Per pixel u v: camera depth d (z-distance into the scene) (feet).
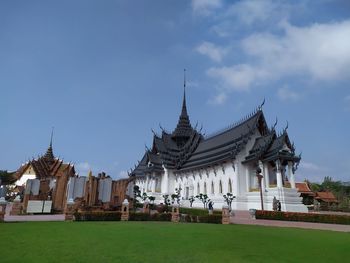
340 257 32.63
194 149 193.06
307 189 195.11
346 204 195.00
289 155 121.39
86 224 60.85
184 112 226.38
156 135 210.59
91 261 27.63
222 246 37.70
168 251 33.35
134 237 43.11
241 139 142.72
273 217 89.45
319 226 72.43
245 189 132.67
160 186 196.44
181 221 79.00
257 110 148.15
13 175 237.04
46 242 37.04
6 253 30.25
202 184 161.89
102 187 107.34
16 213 86.38
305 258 31.71
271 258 31.19
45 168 205.46
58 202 96.48
